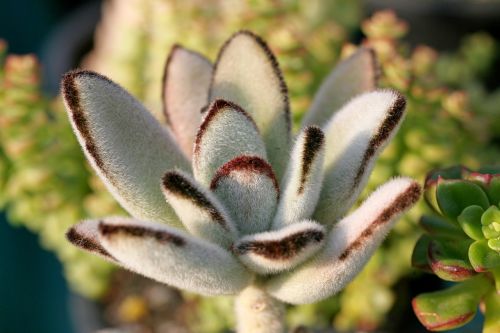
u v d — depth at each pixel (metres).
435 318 0.30
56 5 0.75
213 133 0.27
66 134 0.43
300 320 0.42
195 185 0.27
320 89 0.31
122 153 0.28
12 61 0.42
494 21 0.62
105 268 0.45
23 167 0.42
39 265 0.60
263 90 0.29
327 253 0.27
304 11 0.51
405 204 0.26
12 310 0.59
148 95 0.46
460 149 0.42
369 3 0.64
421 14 0.63
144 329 0.48
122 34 0.49
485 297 0.30
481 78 0.57
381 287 0.42
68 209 0.43
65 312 0.56
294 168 0.27
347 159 0.28
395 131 0.28
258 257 0.27
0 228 0.62
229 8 0.45
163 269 0.26
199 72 0.31
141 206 0.29
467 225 0.29
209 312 0.43
